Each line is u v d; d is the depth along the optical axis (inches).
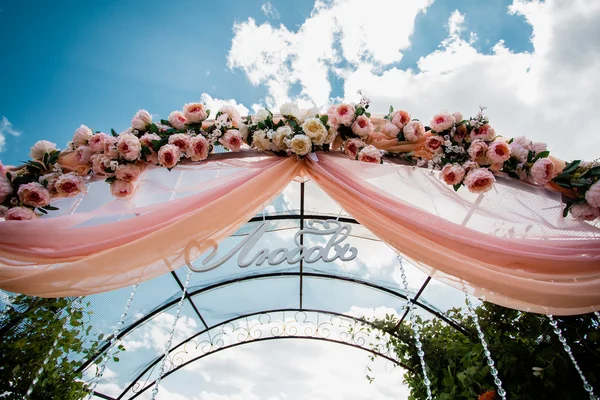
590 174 71.7
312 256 68.5
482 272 61.2
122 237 65.0
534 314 82.0
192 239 64.9
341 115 79.3
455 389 102.5
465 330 128.3
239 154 81.7
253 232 70.5
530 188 74.0
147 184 74.9
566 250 64.9
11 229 62.6
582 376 60.1
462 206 73.2
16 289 57.9
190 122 79.0
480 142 74.2
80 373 96.5
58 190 69.3
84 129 77.2
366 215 70.9
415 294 151.6
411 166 78.3
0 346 78.7
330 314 177.0
